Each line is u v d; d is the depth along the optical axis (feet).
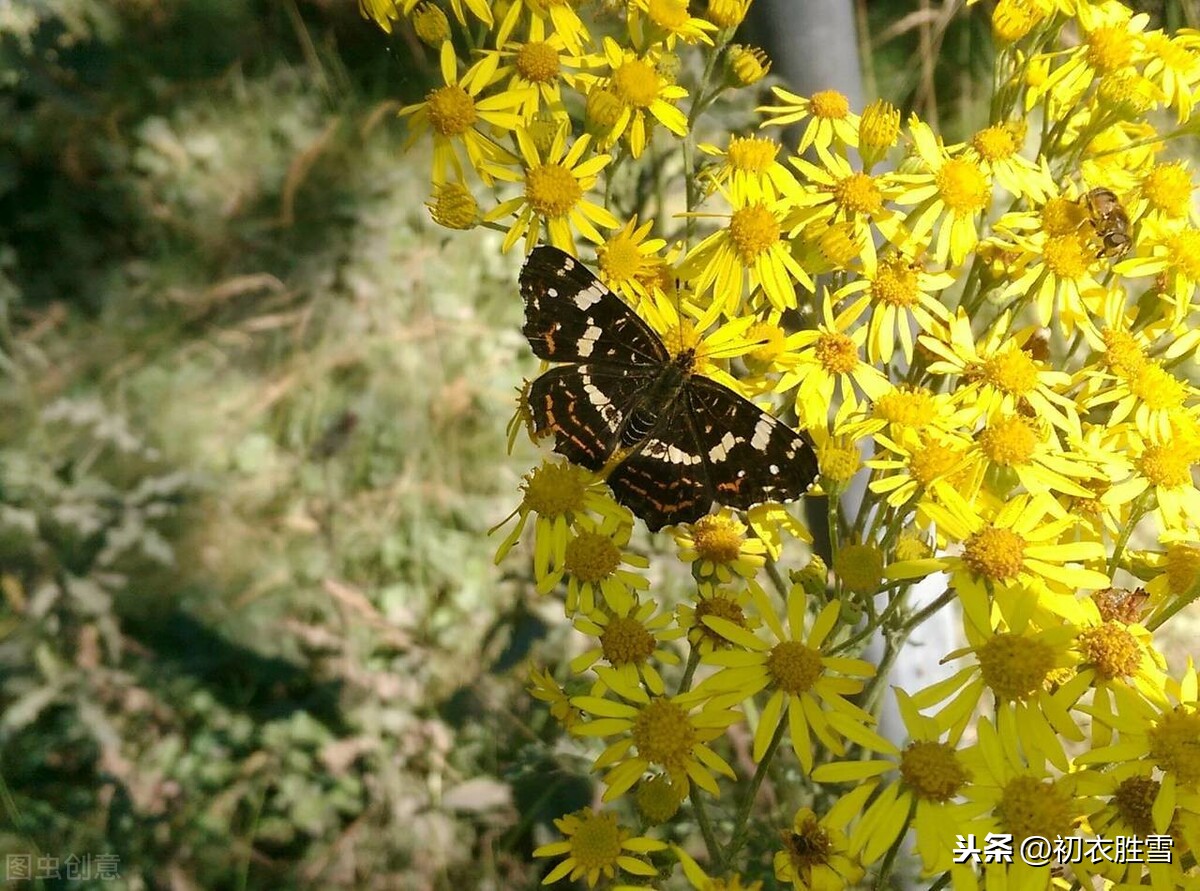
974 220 0.46
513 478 0.76
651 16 0.46
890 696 0.58
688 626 0.41
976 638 0.37
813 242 0.43
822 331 0.44
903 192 0.45
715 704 0.38
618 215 0.59
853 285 0.45
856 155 0.54
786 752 0.60
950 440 0.41
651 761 0.38
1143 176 0.47
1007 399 0.42
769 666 0.38
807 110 0.48
